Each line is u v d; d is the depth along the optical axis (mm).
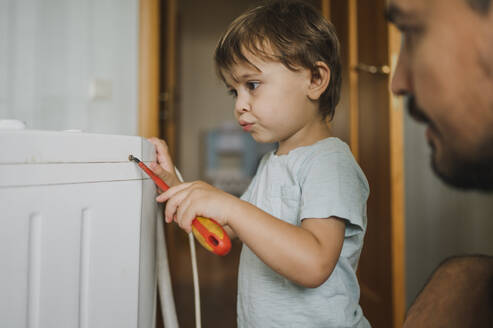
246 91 518
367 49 1212
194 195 395
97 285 330
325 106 565
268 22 509
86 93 1245
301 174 501
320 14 580
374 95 1173
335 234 418
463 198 1069
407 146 1177
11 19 1178
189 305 1517
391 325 1109
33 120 1196
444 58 322
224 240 354
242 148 4363
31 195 289
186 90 4309
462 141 322
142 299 386
